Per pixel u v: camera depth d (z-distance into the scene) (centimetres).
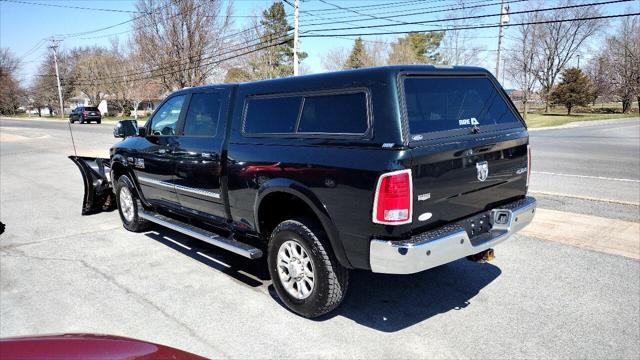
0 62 9431
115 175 674
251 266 513
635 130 2773
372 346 344
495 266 493
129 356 190
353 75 349
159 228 674
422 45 5881
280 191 388
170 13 3597
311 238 366
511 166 411
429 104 349
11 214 778
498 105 422
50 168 1374
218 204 472
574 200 771
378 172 317
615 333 354
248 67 4600
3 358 174
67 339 195
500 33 3097
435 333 361
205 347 346
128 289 454
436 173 334
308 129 377
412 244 315
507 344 342
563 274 467
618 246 543
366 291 441
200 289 452
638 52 5541
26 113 10569
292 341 353
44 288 459
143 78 4506
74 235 643
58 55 8431
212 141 466
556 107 6650
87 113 4691
